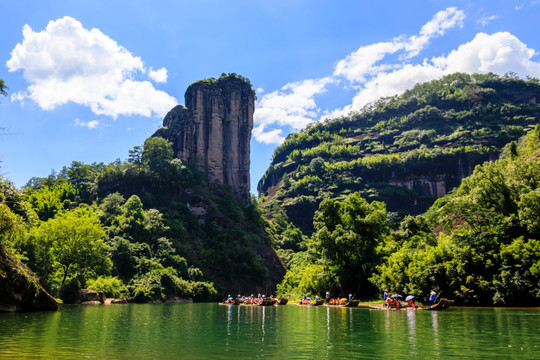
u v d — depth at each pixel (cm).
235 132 15462
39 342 1538
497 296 3578
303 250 15288
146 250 9000
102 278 7212
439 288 4031
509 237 3978
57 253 5656
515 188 4303
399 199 19088
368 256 5547
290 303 5941
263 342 1606
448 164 19338
